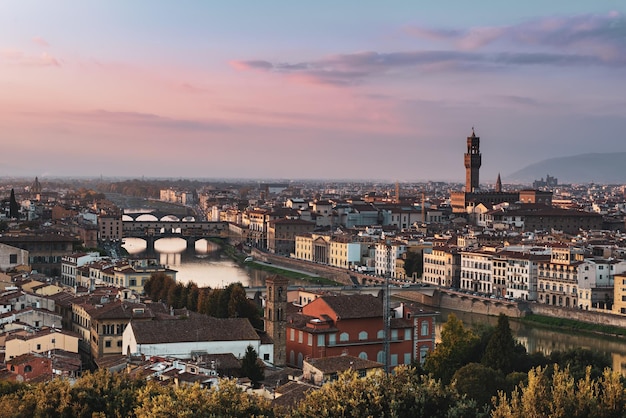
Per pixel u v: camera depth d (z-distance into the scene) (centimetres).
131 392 18125
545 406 15625
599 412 15525
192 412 15925
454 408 16112
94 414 17238
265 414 16700
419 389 16700
